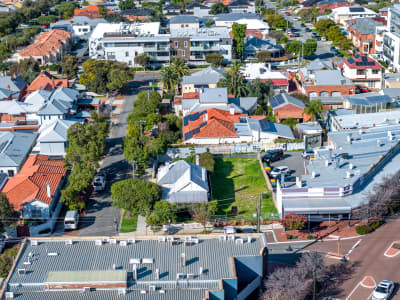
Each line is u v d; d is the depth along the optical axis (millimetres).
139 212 105125
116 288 75938
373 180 110625
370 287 85750
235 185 122562
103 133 132625
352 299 83062
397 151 124375
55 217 110000
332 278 88438
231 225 105562
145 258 81312
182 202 108688
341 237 100188
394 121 140750
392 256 93750
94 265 80688
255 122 144375
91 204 115438
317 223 105062
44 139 137000
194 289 76438
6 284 76812
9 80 183625
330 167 113938
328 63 197875
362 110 152000
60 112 155625
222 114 151250
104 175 124375
